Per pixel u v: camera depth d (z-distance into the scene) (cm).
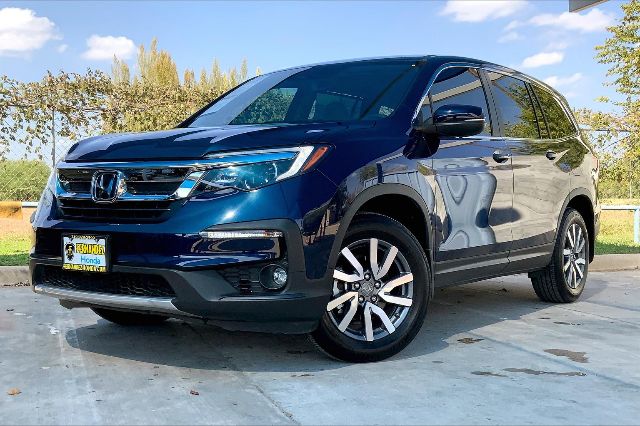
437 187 403
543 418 282
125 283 342
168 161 333
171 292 329
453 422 276
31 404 297
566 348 408
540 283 558
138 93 977
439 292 625
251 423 275
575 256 570
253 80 515
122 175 340
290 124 380
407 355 388
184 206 326
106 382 329
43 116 906
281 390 318
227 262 320
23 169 895
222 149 331
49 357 374
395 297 377
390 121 396
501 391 318
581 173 567
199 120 470
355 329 370
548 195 520
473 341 425
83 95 934
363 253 371
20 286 622
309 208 332
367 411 289
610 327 472
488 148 456
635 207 1117
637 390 323
